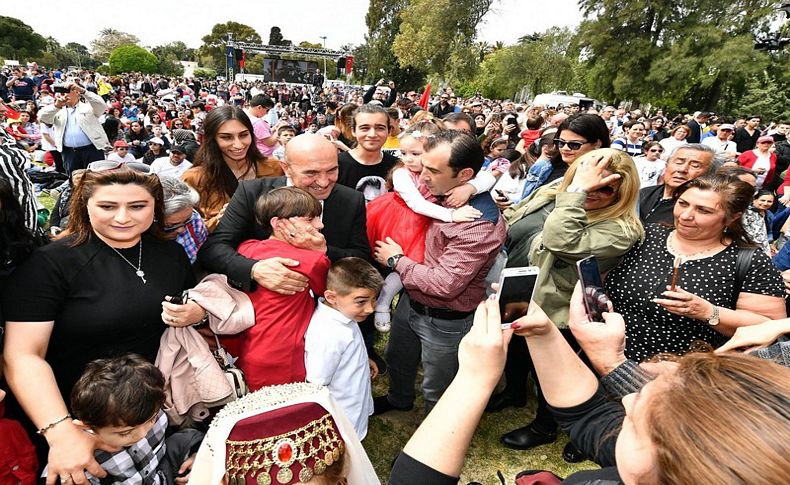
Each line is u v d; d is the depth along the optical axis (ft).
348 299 6.35
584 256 6.40
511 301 3.74
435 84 130.41
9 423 4.76
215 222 8.44
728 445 1.58
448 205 6.84
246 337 6.11
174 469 5.41
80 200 5.19
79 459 4.57
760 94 87.15
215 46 250.78
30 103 34.88
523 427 8.86
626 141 25.62
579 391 3.35
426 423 2.72
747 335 5.14
